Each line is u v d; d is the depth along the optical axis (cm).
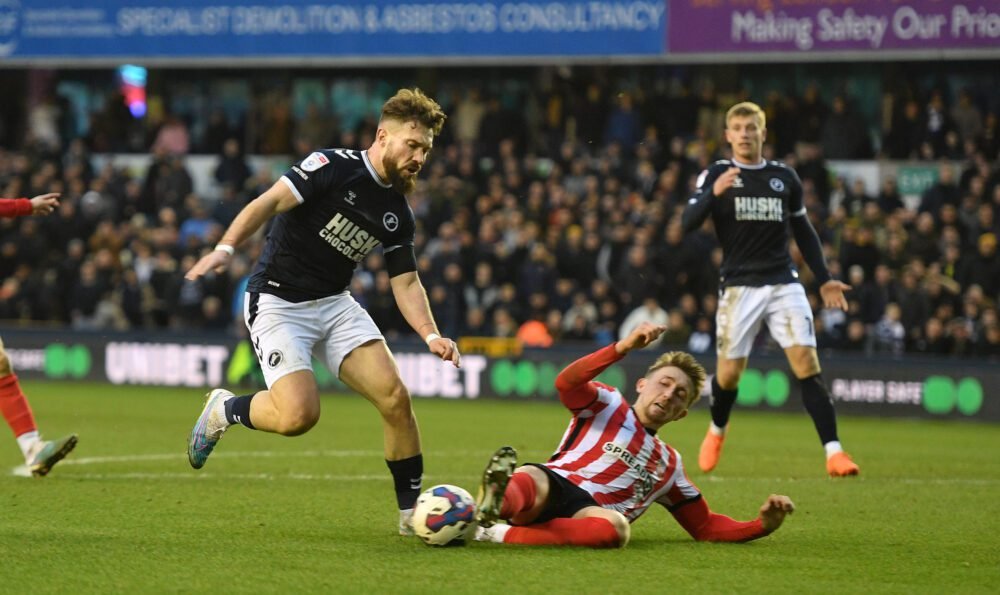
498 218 6094
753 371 5334
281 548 1900
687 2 6406
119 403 5097
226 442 3678
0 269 6631
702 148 6222
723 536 2025
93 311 6338
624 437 1944
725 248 3070
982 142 6253
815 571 1806
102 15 7131
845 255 5562
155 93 7744
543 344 5619
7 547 1875
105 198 6881
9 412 2725
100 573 1689
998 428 4869
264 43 6950
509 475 1784
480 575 1698
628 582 1680
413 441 2022
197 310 6162
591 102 6638
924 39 6088
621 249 5734
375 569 1733
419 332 2025
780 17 6272
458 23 6712
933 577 1781
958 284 5481
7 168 7206
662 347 5450
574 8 6550
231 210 6544
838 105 6353
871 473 3192
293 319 2005
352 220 1984
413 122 1966
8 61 7244
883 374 5241
